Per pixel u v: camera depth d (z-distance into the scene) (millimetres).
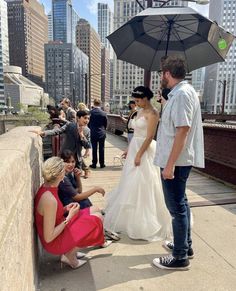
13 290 1269
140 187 3176
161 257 2656
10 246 1242
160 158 2428
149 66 5445
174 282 2406
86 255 2822
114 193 3531
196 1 8289
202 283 2396
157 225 3182
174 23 4508
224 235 3264
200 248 2967
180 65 2328
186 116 2201
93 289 2301
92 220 2574
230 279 2457
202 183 5555
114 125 16078
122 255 2840
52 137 6230
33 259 2066
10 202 1317
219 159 5680
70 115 7836
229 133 5316
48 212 2180
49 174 2203
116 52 5211
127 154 3436
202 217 3771
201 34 4508
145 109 3279
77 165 4594
